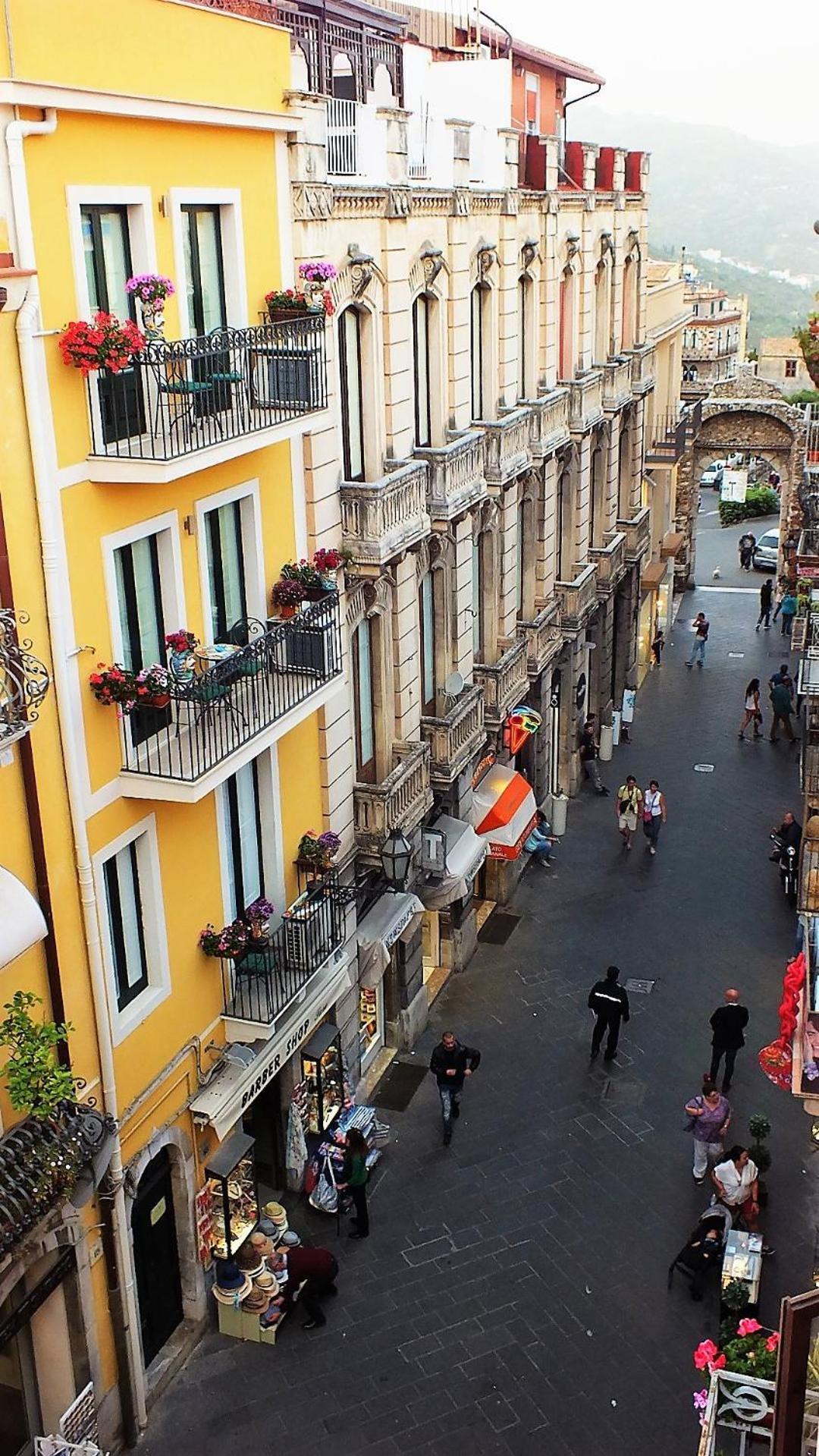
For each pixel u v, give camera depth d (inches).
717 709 1421.0
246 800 596.1
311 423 553.3
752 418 1812.3
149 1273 547.2
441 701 826.8
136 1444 522.9
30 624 421.7
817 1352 357.4
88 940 467.8
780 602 1765.5
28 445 412.2
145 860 510.3
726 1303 560.1
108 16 429.4
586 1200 661.9
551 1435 526.0
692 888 996.6
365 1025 756.0
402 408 713.0
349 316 657.0
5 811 421.1
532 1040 799.7
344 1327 582.6
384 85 732.7
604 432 1200.2
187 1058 544.7
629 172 1234.0
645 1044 796.0
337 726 668.7
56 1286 471.5
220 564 554.6
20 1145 411.8
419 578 757.9
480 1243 631.8
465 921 876.0
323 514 630.5
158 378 449.4
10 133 388.2
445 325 772.6
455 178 754.2
